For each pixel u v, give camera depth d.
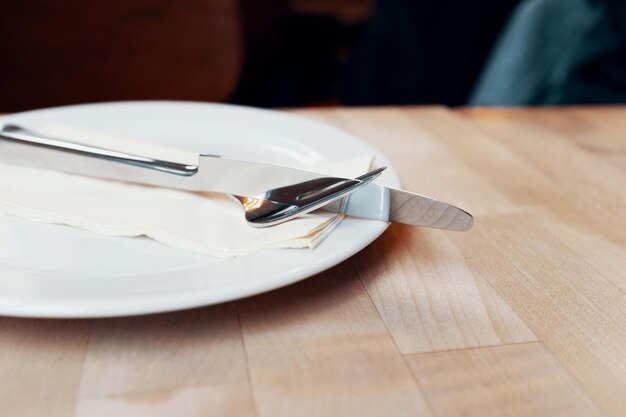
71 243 0.26
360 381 0.21
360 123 0.46
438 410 0.21
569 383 0.22
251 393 0.21
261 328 0.24
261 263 0.24
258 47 1.29
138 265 0.25
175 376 0.22
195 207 0.29
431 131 0.45
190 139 0.39
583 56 0.90
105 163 0.30
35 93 0.93
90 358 0.22
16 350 0.22
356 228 0.27
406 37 1.23
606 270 0.28
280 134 0.38
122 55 0.95
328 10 1.78
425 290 0.26
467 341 0.23
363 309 0.25
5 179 0.30
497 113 0.51
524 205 0.34
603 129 0.47
